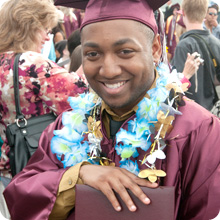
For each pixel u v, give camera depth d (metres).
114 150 1.13
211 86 2.72
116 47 0.96
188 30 2.88
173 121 1.09
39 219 1.11
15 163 1.71
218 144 1.06
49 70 1.76
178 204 1.05
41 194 1.12
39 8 1.85
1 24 1.86
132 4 0.99
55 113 1.80
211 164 1.05
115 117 1.17
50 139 1.31
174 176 1.05
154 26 1.06
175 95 1.11
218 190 1.03
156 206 0.95
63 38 4.01
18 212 1.17
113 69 0.96
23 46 1.84
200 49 2.74
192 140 1.06
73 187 1.08
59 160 1.26
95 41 0.97
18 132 1.74
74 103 1.26
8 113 1.79
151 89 1.09
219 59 2.73
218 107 2.75
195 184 1.05
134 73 0.98
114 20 0.97
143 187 0.96
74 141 1.18
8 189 1.19
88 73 1.01
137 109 1.11
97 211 0.99
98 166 1.06
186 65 2.48
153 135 1.07
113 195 0.97
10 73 1.74
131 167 1.07
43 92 1.75
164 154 1.02
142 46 0.99
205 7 2.82
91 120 1.18
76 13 4.29
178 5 3.85
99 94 1.05
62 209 1.12
